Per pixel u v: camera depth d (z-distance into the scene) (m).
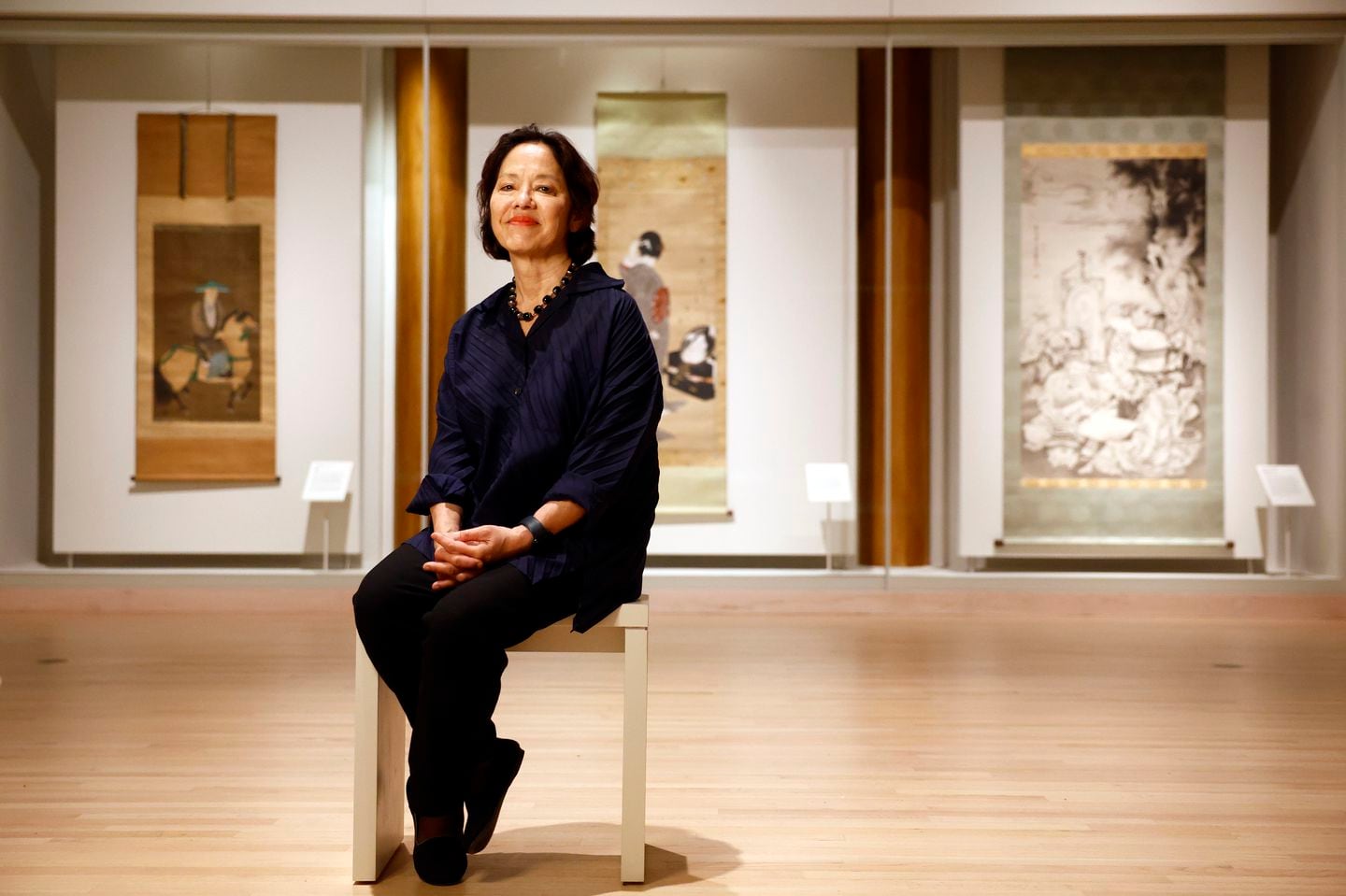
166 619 7.19
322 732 4.04
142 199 8.02
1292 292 8.18
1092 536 8.01
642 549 2.65
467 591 2.41
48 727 4.12
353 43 7.76
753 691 4.86
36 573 7.56
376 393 8.09
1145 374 8.00
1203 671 5.44
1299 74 8.05
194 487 8.06
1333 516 7.70
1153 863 2.66
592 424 2.59
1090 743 3.95
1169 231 8.01
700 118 8.05
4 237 8.05
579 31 7.73
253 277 8.05
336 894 2.44
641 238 8.06
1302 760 3.71
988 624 7.08
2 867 2.60
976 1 7.62
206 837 2.84
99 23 7.70
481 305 2.79
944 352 8.27
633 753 2.52
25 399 8.11
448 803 2.46
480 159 8.05
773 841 2.84
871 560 8.16
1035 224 8.00
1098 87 7.99
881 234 8.12
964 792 3.30
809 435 8.09
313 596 7.54
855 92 8.06
